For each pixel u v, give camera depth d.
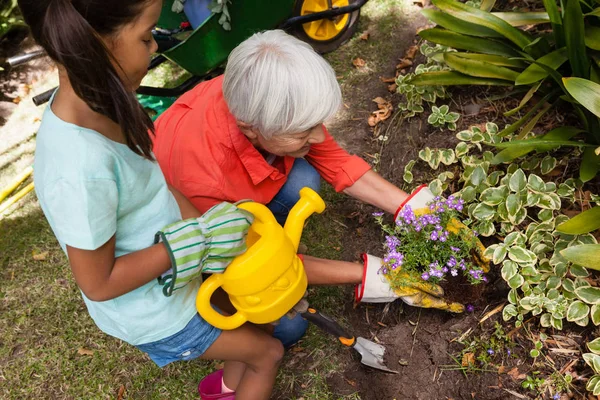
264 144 1.71
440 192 2.20
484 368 1.93
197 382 2.23
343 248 2.50
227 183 1.87
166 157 1.91
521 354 1.91
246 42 1.60
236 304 1.54
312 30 3.28
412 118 2.61
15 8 3.89
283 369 2.19
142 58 1.20
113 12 1.07
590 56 2.14
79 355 2.41
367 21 3.40
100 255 1.23
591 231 1.92
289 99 1.50
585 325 1.82
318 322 1.82
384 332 2.17
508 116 2.35
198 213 1.67
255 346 1.69
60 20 1.02
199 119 1.86
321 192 2.68
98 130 1.22
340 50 3.32
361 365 2.12
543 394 1.82
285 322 2.07
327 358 2.18
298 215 1.58
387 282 1.98
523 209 2.01
